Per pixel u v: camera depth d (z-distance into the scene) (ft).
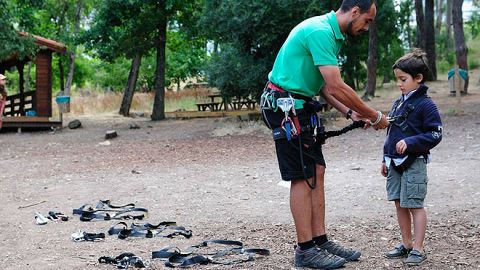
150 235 18.20
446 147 34.78
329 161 33.76
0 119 17.57
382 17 80.94
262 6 46.70
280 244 16.71
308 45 13.30
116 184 29.25
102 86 134.41
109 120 72.13
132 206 23.45
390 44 88.63
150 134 54.85
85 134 57.77
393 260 14.43
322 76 13.56
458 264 13.85
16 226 20.49
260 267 14.32
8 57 62.08
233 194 25.30
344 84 13.12
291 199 13.92
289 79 13.51
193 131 54.39
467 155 31.45
